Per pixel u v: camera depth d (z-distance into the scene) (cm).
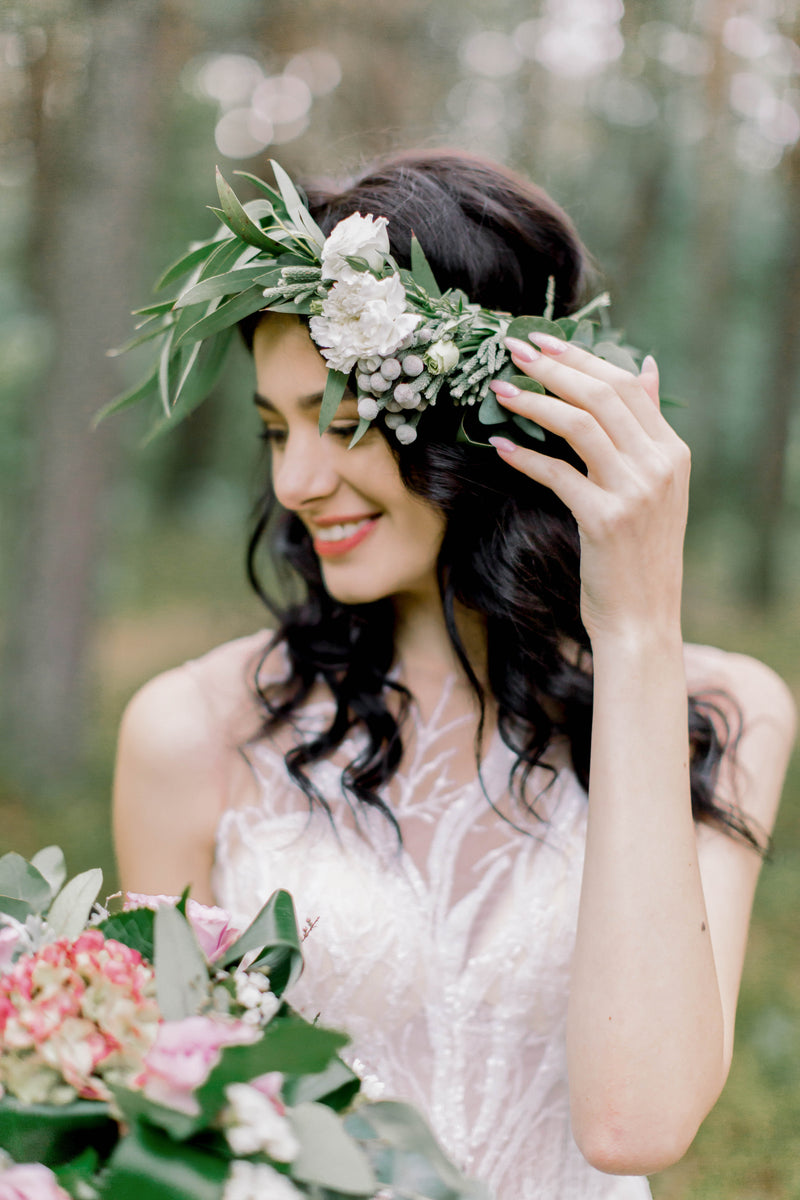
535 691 132
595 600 109
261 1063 67
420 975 123
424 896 126
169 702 140
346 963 122
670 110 604
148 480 1310
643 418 110
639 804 103
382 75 503
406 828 131
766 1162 279
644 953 99
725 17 470
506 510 127
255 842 131
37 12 396
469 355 116
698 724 135
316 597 145
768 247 895
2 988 75
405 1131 78
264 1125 68
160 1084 67
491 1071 121
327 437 119
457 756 136
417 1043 122
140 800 136
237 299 115
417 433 119
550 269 134
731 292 918
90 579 480
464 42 520
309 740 136
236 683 145
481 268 127
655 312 889
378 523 125
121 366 467
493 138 557
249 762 136
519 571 126
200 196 844
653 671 107
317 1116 71
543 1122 123
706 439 966
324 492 120
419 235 124
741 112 534
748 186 722
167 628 826
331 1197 72
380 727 134
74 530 475
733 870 128
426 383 113
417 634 142
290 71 510
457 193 129
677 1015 99
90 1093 71
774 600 998
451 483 119
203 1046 67
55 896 92
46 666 476
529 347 110
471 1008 122
